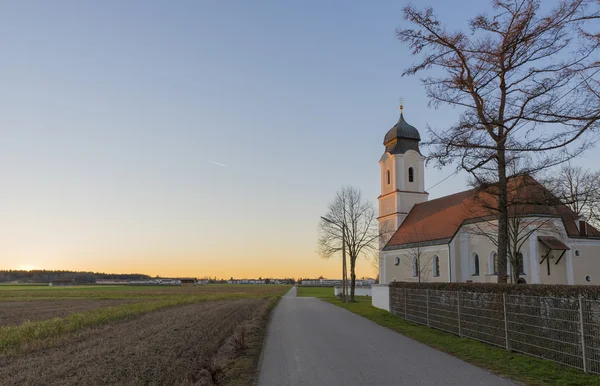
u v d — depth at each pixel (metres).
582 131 12.34
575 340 10.33
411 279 51.16
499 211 17.33
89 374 10.64
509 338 12.97
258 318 24.27
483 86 16.09
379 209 64.25
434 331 18.12
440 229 48.12
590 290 9.86
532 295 11.94
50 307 39.91
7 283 166.50
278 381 9.87
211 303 41.78
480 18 15.33
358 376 10.17
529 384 9.16
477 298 15.06
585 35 11.40
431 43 16.62
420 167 61.75
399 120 63.53
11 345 15.92
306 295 70.44
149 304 36.97
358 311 30.59
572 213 35.28
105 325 22.34
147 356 12.81
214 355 13.30
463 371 10.49
